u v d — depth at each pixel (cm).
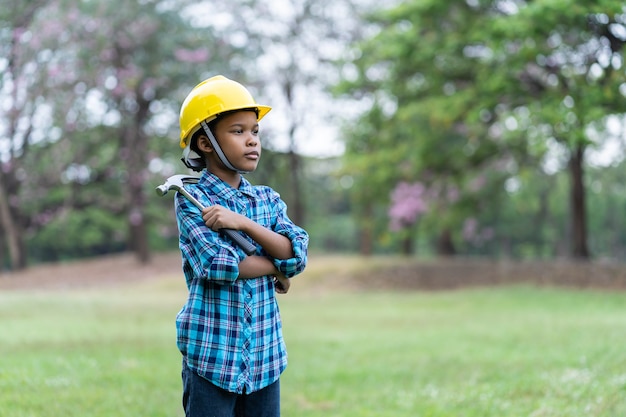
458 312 1409
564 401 528
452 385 633
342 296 1805
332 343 962
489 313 1368
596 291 1684
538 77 1717
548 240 4062
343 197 4200
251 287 273
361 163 2052
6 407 473
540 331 1048
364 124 2152
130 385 580
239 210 279
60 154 2319
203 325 267
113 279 2308
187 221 267
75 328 1034
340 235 4534
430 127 1922
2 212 2453
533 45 1502
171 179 270
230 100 271
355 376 705
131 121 2364
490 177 2214
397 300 1670
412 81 1967
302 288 1980
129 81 2214
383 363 791
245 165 275
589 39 1491
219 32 2427
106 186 2692
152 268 2459
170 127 2505
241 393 268
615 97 1441
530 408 512
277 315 284
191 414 268
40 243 3512
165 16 2361
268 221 287
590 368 664
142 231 2575
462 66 1850
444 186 2155
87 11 2248
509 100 1711
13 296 1698
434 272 2039
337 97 2173
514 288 1777
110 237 3800
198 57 2342
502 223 3497
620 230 4419
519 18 1463
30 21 2105
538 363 738
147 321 1162
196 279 271
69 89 2181
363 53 2045
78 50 2172
